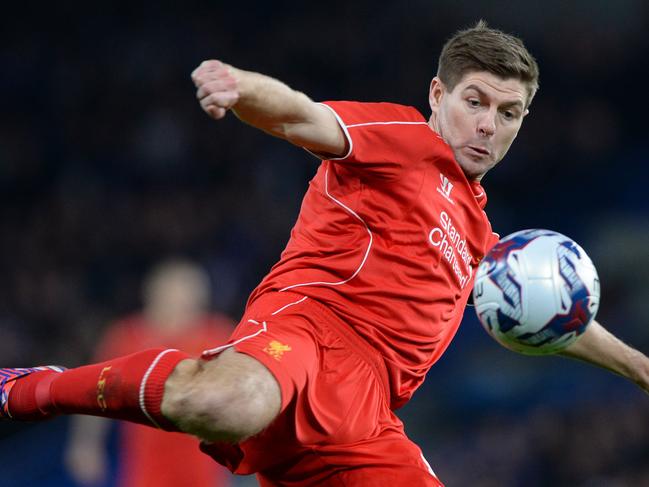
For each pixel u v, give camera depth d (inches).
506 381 1825.8
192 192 2234.3
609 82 2485.2
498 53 528.4
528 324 475.2
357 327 523.5
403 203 523.2
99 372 479.2
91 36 2536.9
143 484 1109.1
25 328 1966.0
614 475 1469.0
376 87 2476.6
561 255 479.5
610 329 1904.5
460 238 547.8
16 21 2544.3
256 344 476.7
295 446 511.2
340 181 534.6
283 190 2253.9
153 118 2372.0
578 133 2393.0
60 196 2237.9
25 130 2385.6
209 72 440.1
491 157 538.9
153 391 454.0
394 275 526.0
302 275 535.8
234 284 2039.9
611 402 1615.4
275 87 466.0
